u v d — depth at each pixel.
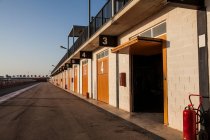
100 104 17.09
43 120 10.92
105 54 17.95
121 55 14.28
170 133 8.07
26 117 11.75
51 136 7.95
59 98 23.53
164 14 9.51
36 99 22.34
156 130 8.58
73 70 37.88
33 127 9.38
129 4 9.77
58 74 77.88
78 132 8.52
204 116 6.79
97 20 16.77
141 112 12.87
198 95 7.11
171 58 8.93
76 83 34.28
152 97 13.82
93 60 21.97
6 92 33.75
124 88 13.84
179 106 8.43
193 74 7.68
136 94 13.33
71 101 20.25
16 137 7.84
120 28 13.16
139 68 13.41
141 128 9.02
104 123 10.16
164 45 9.50
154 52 12.48
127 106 13.41
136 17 10.97
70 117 11.74
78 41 24.94
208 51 7.00
